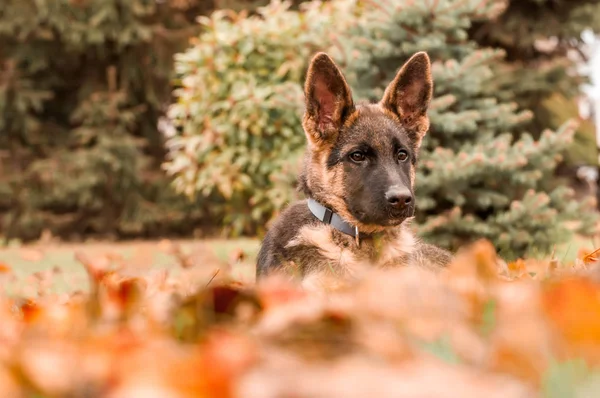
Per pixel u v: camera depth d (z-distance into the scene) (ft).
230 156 43.29
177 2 70.18
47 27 65.46
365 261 15.38
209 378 4.29
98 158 63.05
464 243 29.17
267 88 41.78
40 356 4.83
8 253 42.93
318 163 17.12
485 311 6.36
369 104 17.94
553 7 51.47
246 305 7.29
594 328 4.98
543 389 4.28
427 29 30.96
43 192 64.03
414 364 4.46
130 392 4.11
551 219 28.99
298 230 16.11
